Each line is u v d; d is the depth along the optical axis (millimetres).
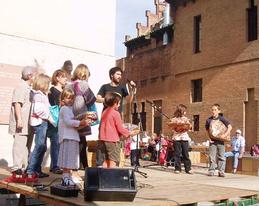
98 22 10516
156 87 28641
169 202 4758
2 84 8891
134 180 4668
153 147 19562
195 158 16938
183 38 26375
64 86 6457
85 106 6164
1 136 8758
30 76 6551
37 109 6258
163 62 28125
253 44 21438
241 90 21953
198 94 25312
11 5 9180
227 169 14625
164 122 27484
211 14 24266
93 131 9789
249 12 22125
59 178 6398
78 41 10148
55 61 9758
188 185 6594
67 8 10008
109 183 4543
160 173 8883
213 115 9227
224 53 23172
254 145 20125
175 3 27203
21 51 9250
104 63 10562
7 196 6984
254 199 6094
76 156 5410
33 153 6234
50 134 7148
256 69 21203
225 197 5527
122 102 6910
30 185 5691
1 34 9016
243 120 21703
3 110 8820
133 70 31203
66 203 4566
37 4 9547
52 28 9758
